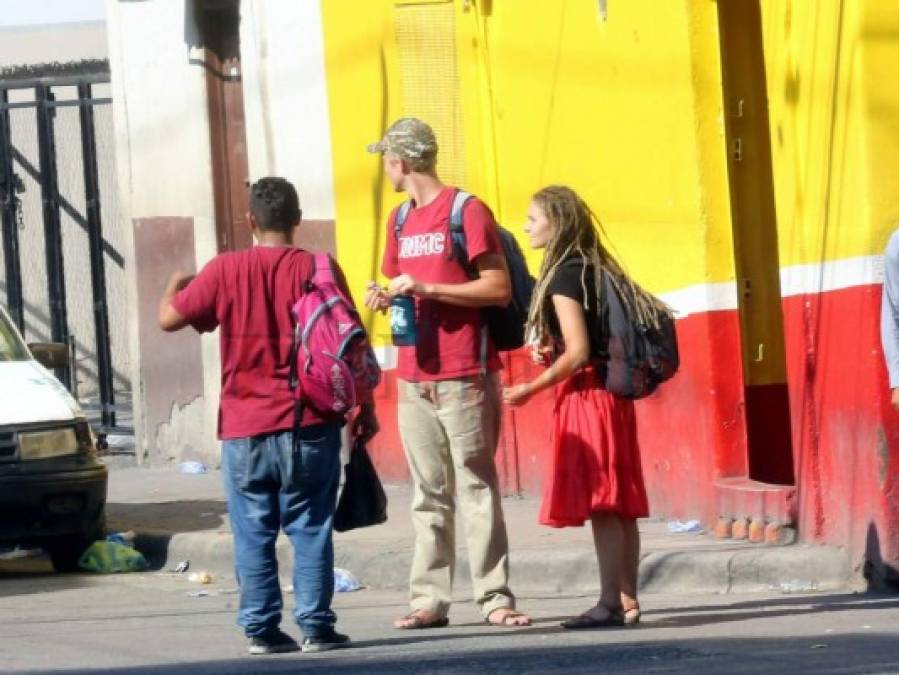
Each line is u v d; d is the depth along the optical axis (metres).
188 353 42.06
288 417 20.88
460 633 22.47
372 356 21.14
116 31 43.00
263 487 21.27
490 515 22.66
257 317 20.91
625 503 22.19
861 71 24.42
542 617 24.09
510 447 34.34
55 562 32.06
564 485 22.12
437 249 22.28
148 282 42.84
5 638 24.16
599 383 22.09
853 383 25.14
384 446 37.12
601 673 19.02
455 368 22.27
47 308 50.84
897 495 24.58
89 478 30.56
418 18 34.81
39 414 30.50
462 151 34.50
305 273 21.05
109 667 21.08
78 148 50.75
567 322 21.69
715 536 28.31
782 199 27.12
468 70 34.34
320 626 21.44
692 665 19.31
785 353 27.94
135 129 42.88
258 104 39.47
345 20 36.69
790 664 19.14
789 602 24.50
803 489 26.72
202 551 31.47
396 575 28.58
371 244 36.59
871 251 24.45
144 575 31.22
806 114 26.23
